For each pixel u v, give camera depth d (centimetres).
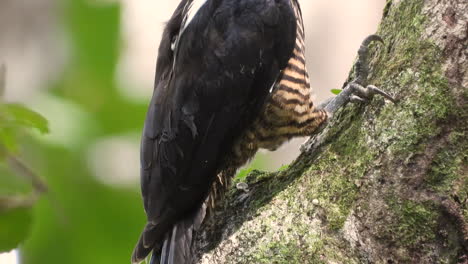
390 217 802
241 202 909
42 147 1159
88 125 1238
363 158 833
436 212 796
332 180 841
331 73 1622
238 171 1002
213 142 924
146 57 1614
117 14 1349
